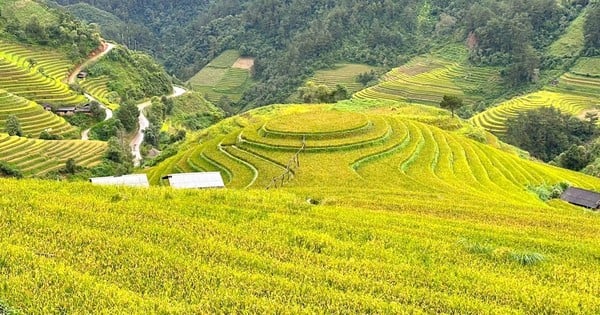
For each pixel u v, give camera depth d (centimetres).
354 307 1402
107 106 13062
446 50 17262
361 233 2112
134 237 1841
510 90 14200
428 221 2503
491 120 11856
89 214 2048
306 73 17525
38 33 15062
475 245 1981
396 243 2006
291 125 5966
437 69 16025
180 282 1503
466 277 1697
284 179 4434
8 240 1703
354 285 1565
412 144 5778
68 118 11350
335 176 4422
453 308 1452
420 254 1900
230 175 4894
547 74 14275
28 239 1731
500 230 2398
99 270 1553
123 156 8900
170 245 1791
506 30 15525
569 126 10850
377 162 5053
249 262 1677
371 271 1686
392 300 1489
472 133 8188
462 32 17600
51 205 2117
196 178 4225
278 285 1510
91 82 14525
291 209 2458
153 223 2011
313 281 1582
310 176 4431
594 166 8212
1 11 15362
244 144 5747
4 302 1302
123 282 1485
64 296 1362
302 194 3412
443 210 2919
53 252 1645
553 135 10619
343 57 18425
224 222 2116
